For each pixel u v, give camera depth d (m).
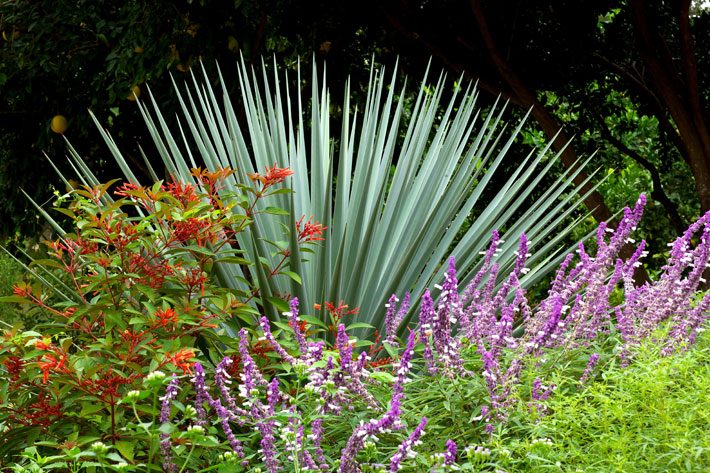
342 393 2.65
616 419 2.59
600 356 2.98
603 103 10.14
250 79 8.43
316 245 3.95
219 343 3.37
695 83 8.07
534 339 2.98
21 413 2.91
